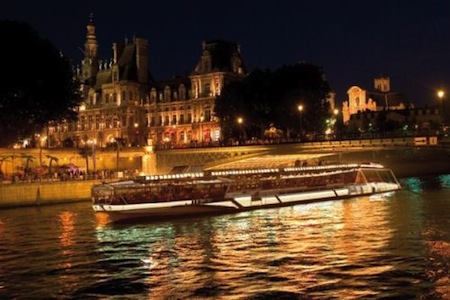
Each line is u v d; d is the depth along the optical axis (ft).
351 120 585.22
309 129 399.44
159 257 134.92
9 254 143.23
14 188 263.70
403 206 212.84
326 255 128.47
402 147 281.33
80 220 207.62
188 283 110.42
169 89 535.60
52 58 336.49
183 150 357.61
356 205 224.94
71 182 282.36
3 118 324.19
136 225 191.52
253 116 407.03
